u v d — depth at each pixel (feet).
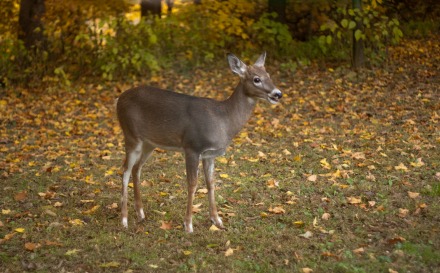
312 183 31.14
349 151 35.22
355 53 53.62
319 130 39.65
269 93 25.44
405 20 69.46
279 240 24.71
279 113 44.42
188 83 52.65
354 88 48.98
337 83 50.29
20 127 43.86
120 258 23.58
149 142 26.71
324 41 53.26
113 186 32.12
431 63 54.08
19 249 24.56
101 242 25.11
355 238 24.45
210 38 58.95
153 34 53.98
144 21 56.90
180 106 25.91
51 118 45.75
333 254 22.79
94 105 48.37
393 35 57.21
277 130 40.65
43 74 53.93
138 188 27.78
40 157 37.45
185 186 31.96
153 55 55.21
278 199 29.37
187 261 23.08
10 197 30.66
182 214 28.30
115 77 54.44
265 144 38.11
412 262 22.04
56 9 58.08
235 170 33.76
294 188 30.50
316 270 21.91
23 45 54.60
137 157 27.25
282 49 58.39
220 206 28.99
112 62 54.34
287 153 35.81
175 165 35.32
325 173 32.60
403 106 43.34
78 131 42.34
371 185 30.14
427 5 70.49
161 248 24.47
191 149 25.59
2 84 53.47
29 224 27.12
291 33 62.75
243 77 25.76
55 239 25.41
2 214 28.32
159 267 22.77
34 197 30.66
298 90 49.55
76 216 28.12
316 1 60.80
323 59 56.85
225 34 59.72
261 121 42.39
